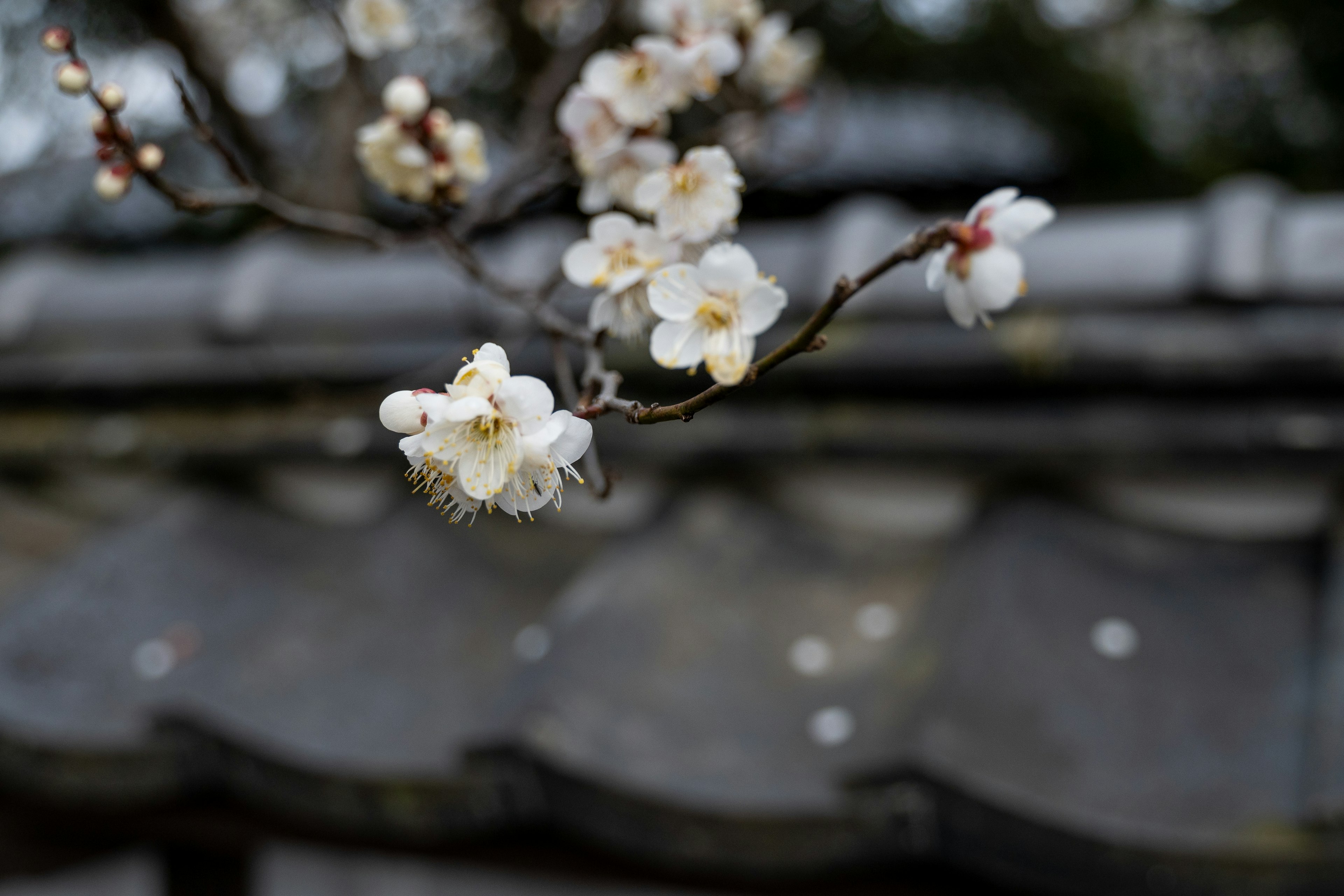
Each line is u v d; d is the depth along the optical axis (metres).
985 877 0.57
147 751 0.62
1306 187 2.60
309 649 0.66
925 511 0.70
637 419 0.46
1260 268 0.67
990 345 0.69
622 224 0.51
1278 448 0.65
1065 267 0.70
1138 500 0.68
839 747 0.60
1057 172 1.94
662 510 0.70
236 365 0.82
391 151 0.57
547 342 0.75
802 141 1.57
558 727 0.59
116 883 0.72
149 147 0.56
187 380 0.82
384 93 0.58
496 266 0.80
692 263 0.51
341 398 0.80
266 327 0.84
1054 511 0.66
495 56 1.79
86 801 0.63
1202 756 0.57
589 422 0.47
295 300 0.85
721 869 0.58
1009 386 0.69
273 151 1.68
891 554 0.69
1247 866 0.54
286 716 0.63
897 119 1.98
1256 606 0.62
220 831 0.65
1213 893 0.54
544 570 0.70
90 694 0.65
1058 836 0.55
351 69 0.69
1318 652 0.60
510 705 0.61
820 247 0.74
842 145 1.79
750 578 0.67
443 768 0.60
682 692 0.62
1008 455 0.68
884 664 0.63
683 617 0.65
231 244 1.77
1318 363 0.65
